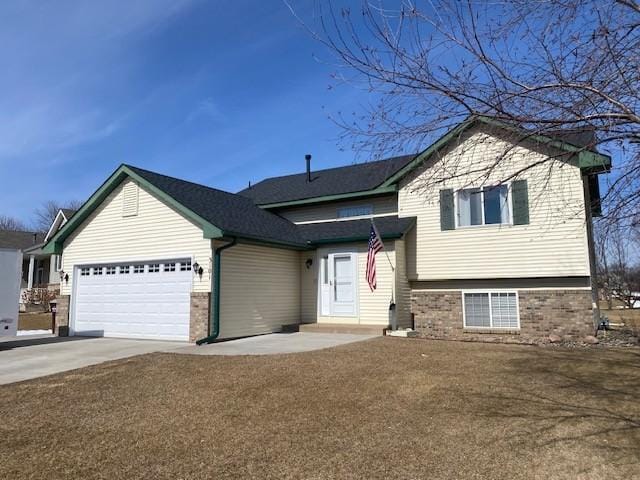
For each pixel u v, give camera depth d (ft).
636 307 89.15
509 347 39.93
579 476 15.14
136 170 51.06
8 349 43.19
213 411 22.52
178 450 17.87
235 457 17.13
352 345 40.57
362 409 22.34
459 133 18.84
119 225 52.65
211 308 44.93
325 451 17.49
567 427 19.34
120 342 46.80
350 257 53.93
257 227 51.57
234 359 34.42
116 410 23.04
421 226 51.13
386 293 50.80
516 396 23.97
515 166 36.11
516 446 17.60
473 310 47.80
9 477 15.71
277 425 20.40
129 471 16.11
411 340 44.34
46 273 122.42
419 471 15.71
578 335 42.83
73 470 16.22
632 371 29.12
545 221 44.45
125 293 51.72
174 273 48.08
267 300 51.65
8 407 23.75
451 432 19.16
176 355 36.68
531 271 44.91
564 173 43.04
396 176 52.44
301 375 28.96
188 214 46.91
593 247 49.32
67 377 30.25
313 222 62.18
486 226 47.44
